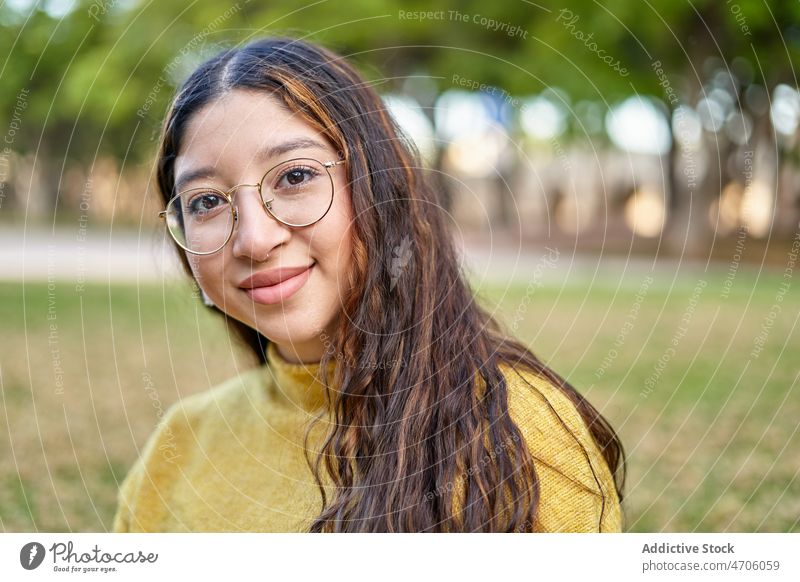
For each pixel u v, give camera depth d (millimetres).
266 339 1183
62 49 5398
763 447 2059
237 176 899
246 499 1124
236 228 901
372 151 982
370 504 958
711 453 2074
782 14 6246
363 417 981
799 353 3209
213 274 936
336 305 951
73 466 2150
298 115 910
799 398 2494
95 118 5891
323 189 908
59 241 8734
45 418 2600
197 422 1229
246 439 1152
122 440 2430
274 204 894
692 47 6531
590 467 985
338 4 5395
